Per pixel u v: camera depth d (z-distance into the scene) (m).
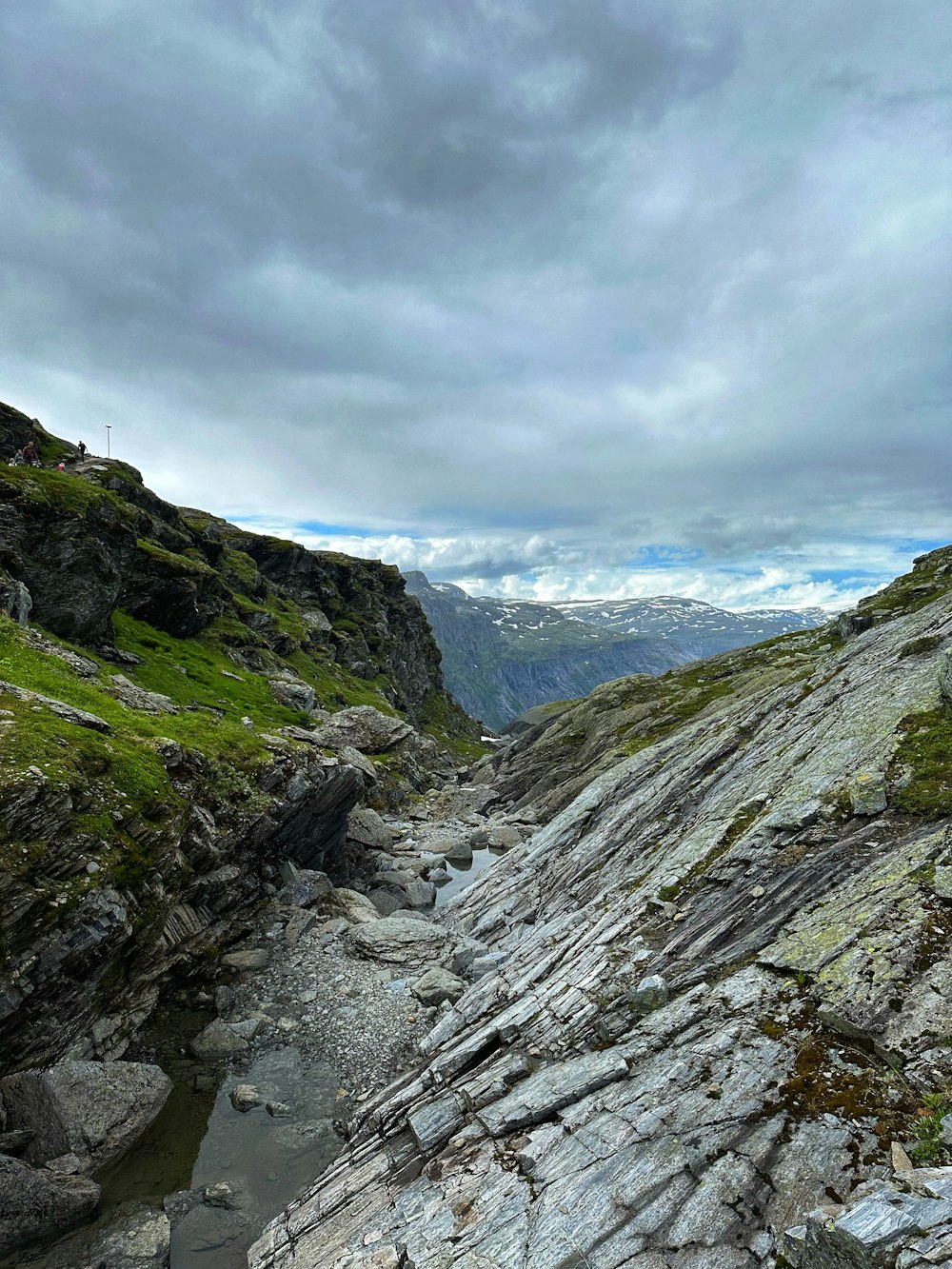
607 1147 15.70
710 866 27.66
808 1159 13.45
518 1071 20.66
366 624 181.50
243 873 35.41
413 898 46.88
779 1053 16.41
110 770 26.70
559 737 106.88
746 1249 12.23
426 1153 18.69
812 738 33.25
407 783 85.44
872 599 101.69
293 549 160.62
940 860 19.69
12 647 37.56
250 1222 18.39
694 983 21.19
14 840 20.83
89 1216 17.89
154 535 93.06
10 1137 18.30
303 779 40.81
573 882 39.88
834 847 23.28
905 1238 9.70
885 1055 15.20
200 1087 24.08
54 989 20.80
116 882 23.50
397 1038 27.50
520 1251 13.84
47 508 55.62
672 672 124.69
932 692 28.12
